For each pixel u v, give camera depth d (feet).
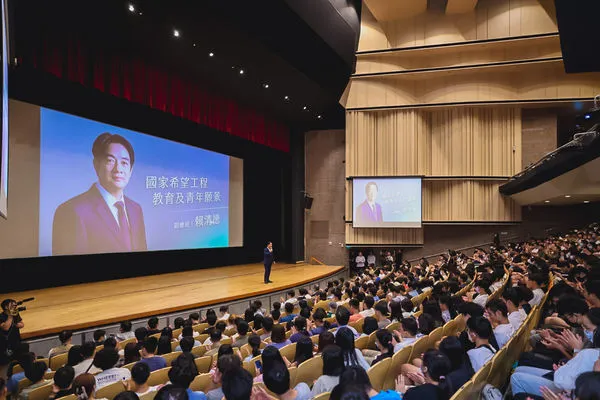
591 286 14.01
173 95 42.80
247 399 7.48
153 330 19.63
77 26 31.76
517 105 54.49
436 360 9.18
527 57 51.96
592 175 36.47
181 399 7.32
